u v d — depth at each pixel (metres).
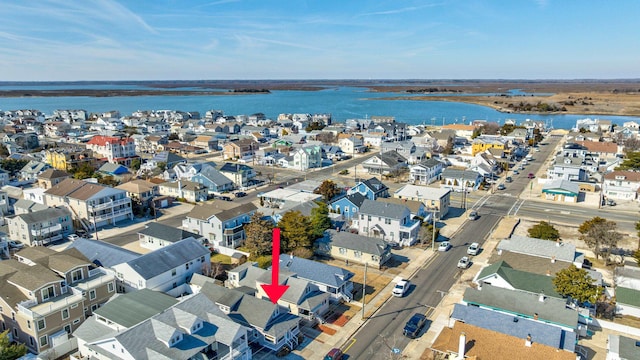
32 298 34.78
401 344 35.56
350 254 52.09
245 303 36.66
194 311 32.41
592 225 53.47
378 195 75.81
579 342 35.31
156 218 68.06
